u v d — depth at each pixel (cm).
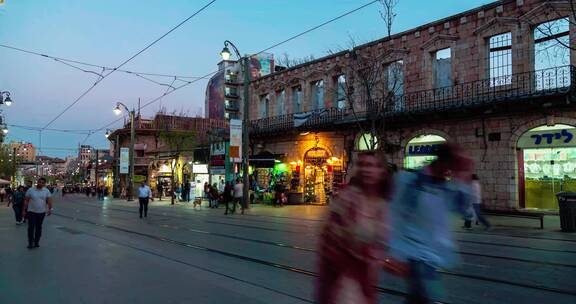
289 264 891
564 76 1817
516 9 1983
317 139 2945
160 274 802
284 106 3322
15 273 809
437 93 2277
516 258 944
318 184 2948
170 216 2227
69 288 697
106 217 2208
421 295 398
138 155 5756
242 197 2347
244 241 1239
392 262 401
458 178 401
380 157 351
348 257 329
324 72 2945
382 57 2523
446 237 399
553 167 1889
